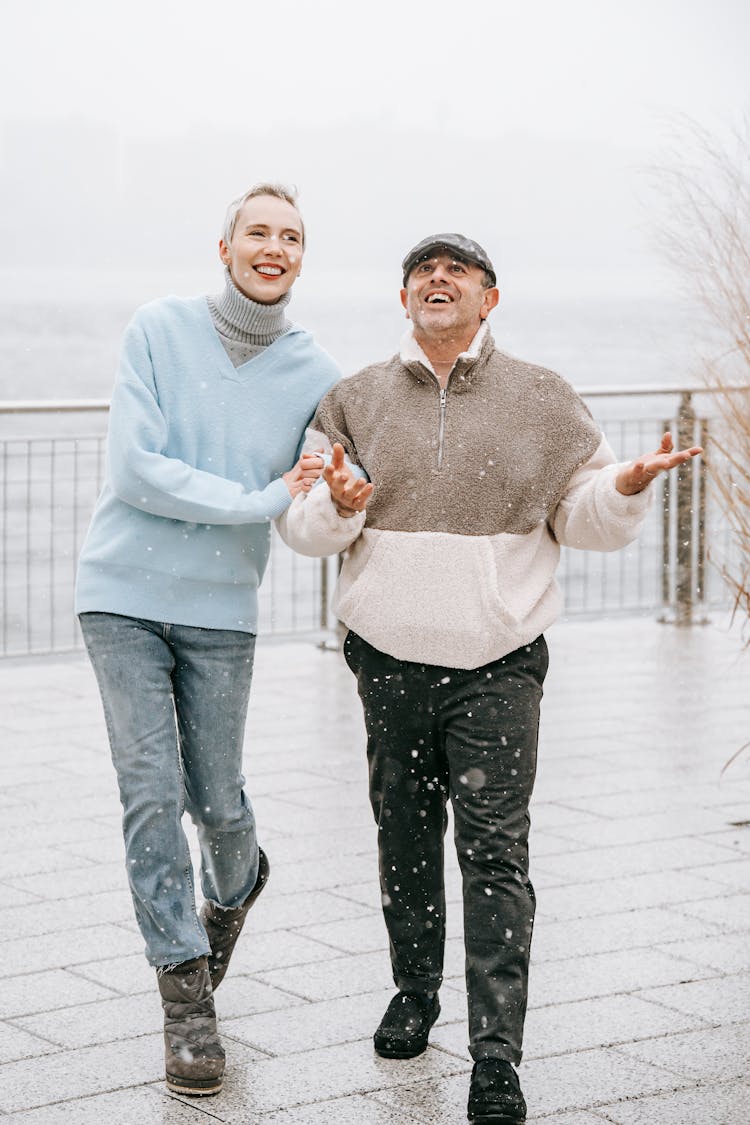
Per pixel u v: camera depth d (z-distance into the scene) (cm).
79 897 464
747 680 771
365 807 562
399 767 358
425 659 348
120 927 440
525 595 351
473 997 336
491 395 353
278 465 372
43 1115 328
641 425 930
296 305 7462
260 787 586
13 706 711
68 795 571
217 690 363
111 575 359
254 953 423
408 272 355
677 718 697
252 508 352
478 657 345
